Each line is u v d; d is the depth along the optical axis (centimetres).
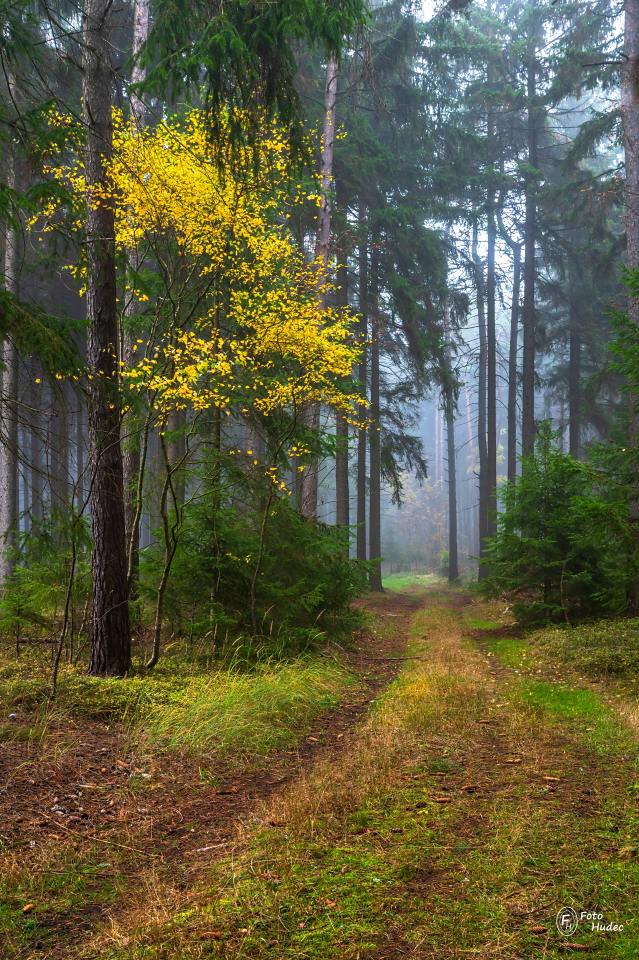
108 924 291
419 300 2144
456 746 545
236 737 566
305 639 958
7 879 329
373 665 993
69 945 276
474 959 249
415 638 1288
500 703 690
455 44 2089
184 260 916
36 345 569
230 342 846
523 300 2422
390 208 1928
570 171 2022
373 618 1389
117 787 463
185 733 566
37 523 717
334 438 1168
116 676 750
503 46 2502
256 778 495
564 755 510
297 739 592
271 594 947
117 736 566
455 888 304
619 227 2769
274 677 754
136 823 407
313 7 666
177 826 405
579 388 2633
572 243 2575
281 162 846
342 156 1689
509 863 326
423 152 2169
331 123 1411
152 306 995
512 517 1251
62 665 805
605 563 1192
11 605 829
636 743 529
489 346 2586
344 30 706
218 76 698
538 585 1252
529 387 2362
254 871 326
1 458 1410
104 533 771
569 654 920
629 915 274
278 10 682
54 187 638
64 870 345
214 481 951
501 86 2388
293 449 981
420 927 271
